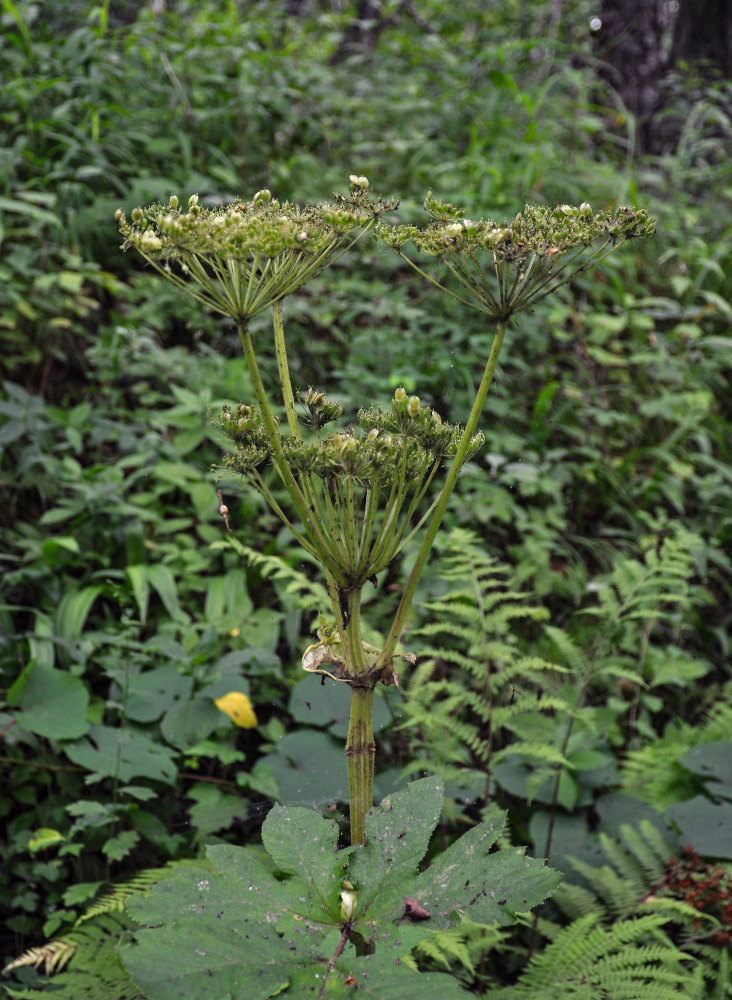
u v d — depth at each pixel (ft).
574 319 12.50
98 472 9.58
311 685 7.75
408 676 8.04
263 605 9.46
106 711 7.70
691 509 11.93
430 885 3.23
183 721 7.33
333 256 3.48
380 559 3.31
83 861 6.95
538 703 6.72
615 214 3.40
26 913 6.90
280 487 9.77
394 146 14.83
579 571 10.17
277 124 15.10
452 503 9.82
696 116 17.93
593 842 6.63
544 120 16.60
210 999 2.78
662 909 5.88
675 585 10.05
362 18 23.65
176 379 11.00
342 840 6.39
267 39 16.78
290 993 2.85
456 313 12.30
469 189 13.70
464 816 6.68
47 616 8.39
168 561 9.21
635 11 19.83
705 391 12.28
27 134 12.91
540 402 11.20
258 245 3.17
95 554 9.02
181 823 7.31
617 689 8.99
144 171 12.53
